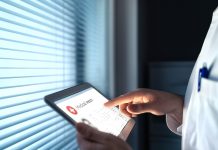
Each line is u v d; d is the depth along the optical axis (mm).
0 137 700
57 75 1104
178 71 1648
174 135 1634
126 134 667
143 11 1873
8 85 769
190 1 1993
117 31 1721
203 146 654
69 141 1154
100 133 504
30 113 874
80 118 584
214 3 1962
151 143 1694
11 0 781
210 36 753
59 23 1118
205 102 656
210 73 681
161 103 834
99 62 1649
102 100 759
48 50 1034
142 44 1840
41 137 898
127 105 802
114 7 1682
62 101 603
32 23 912
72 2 1260
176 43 2018
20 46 843
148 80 1812
